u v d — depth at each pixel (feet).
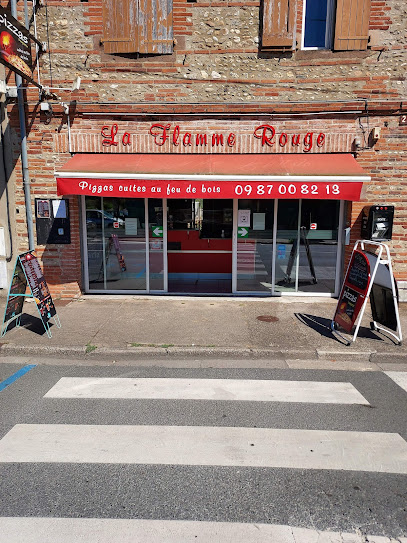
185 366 17.76
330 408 14.16
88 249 27.73
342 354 18.57
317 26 24.58
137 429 12.71
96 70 24.63
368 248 23.39
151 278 28.22
